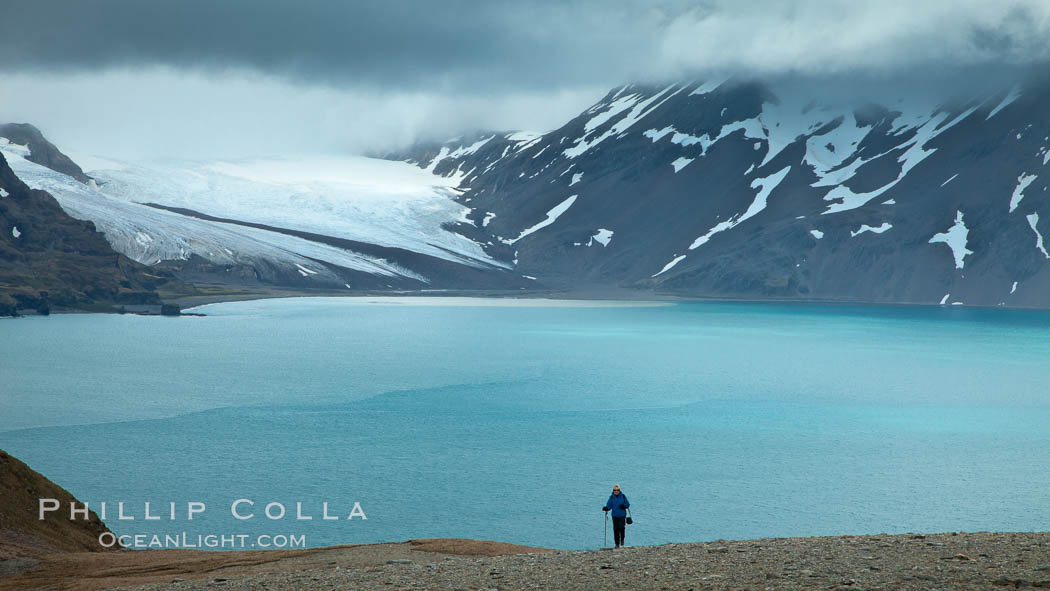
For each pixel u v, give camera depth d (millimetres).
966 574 20156
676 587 20609
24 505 39562
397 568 26578
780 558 23594
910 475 67938
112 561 32469
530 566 25062
